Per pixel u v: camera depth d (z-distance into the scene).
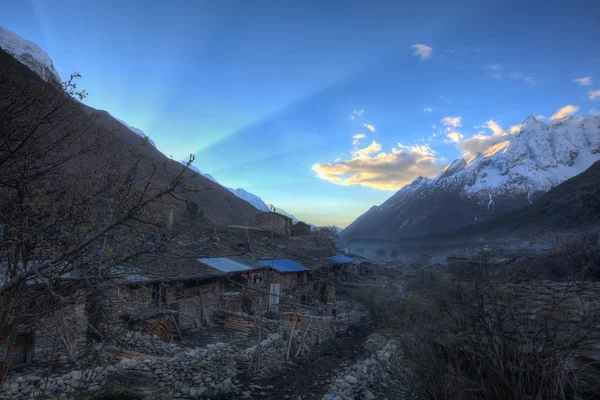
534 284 7.33
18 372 9.69
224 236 28.02
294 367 15.24
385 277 45.97
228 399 11.27
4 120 4.03
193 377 11.26
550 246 45.34
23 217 4.01
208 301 18.77
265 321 18.78
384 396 11.39
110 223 3.68
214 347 12.53
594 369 5.00
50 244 4.14
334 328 21.77
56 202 4.35
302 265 29.64
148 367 10.26
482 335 5.79
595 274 14.27
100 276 3.73
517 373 5.29
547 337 5.01
